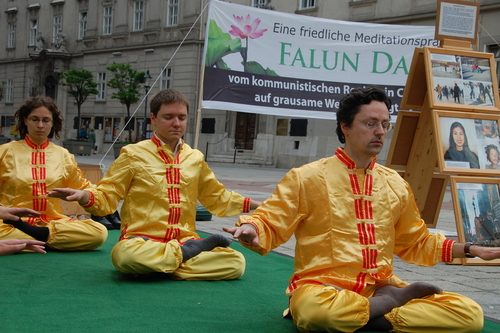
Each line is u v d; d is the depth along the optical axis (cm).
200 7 2759
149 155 424
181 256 410
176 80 2844
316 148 2327
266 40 807
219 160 2619
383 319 290
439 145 535
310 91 827
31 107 521
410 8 2048
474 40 604
